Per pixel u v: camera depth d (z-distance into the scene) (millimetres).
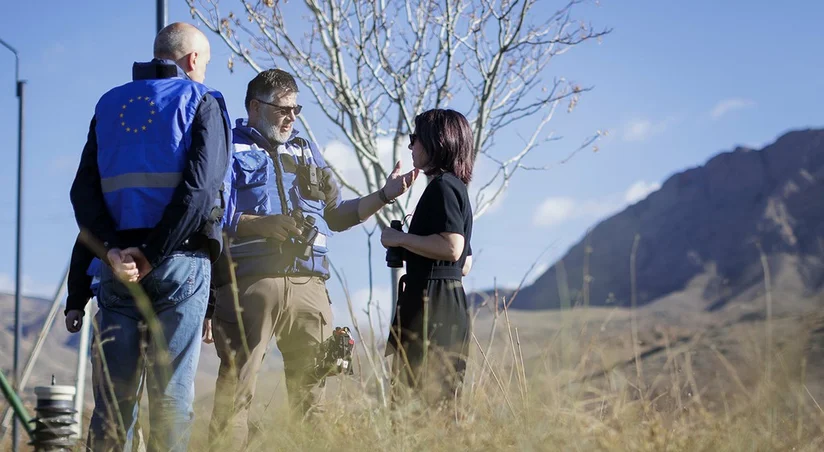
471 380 3535
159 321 3410
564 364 2949
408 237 3865
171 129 3426
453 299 3840
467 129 4113
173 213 3273
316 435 3096
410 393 3250
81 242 3699
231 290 4211
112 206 3447
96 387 3445
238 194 4359
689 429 2867
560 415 2830
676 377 2904
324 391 4066
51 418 3115
